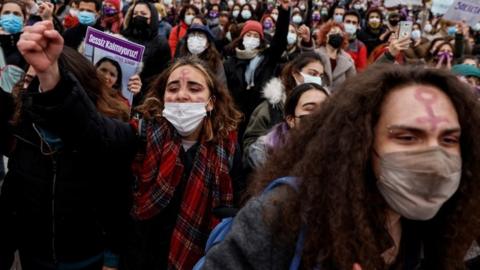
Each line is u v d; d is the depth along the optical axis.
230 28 7.11
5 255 2.23
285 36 4.77
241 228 1.14
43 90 1.69
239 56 4.98
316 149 1.14
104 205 2.23
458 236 1.20
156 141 2.26
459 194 1.18
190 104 2.28
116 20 5.72
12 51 4.27
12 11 4.28
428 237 1.26
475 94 1.14
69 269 2.17
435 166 1.02
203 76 2.39
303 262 1.10
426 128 1.04
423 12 7.93
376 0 15.12
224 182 2.32
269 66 4.84
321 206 1.10
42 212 2.10
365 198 1.11
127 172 2.26
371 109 1.10
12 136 2.27
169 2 11.15
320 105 1.26
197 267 1.28
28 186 2.10
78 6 5.18
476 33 10.00
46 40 1.54
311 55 3.65
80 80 2.15
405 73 1.11
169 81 2.38
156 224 2.25
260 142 2.65
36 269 2.20
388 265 1.20
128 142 2.13
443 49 5.66
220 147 2.35
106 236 2.28
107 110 2.21
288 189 1.14
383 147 1.09
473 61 4.93
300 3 10.73
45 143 2.03
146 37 4.91
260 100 4.80
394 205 1.10
